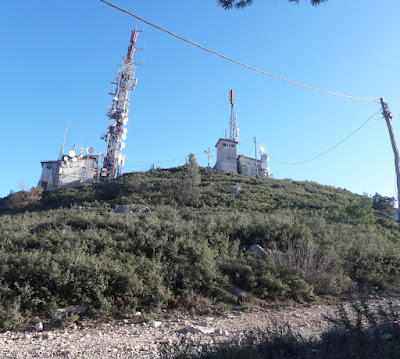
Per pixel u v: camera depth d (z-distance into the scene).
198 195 32.81
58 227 15.83
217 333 8.06
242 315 10.21
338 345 4.86
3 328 8.37
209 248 14.05
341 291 13.25
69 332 8.45
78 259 10.66
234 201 31.72
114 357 6.41
